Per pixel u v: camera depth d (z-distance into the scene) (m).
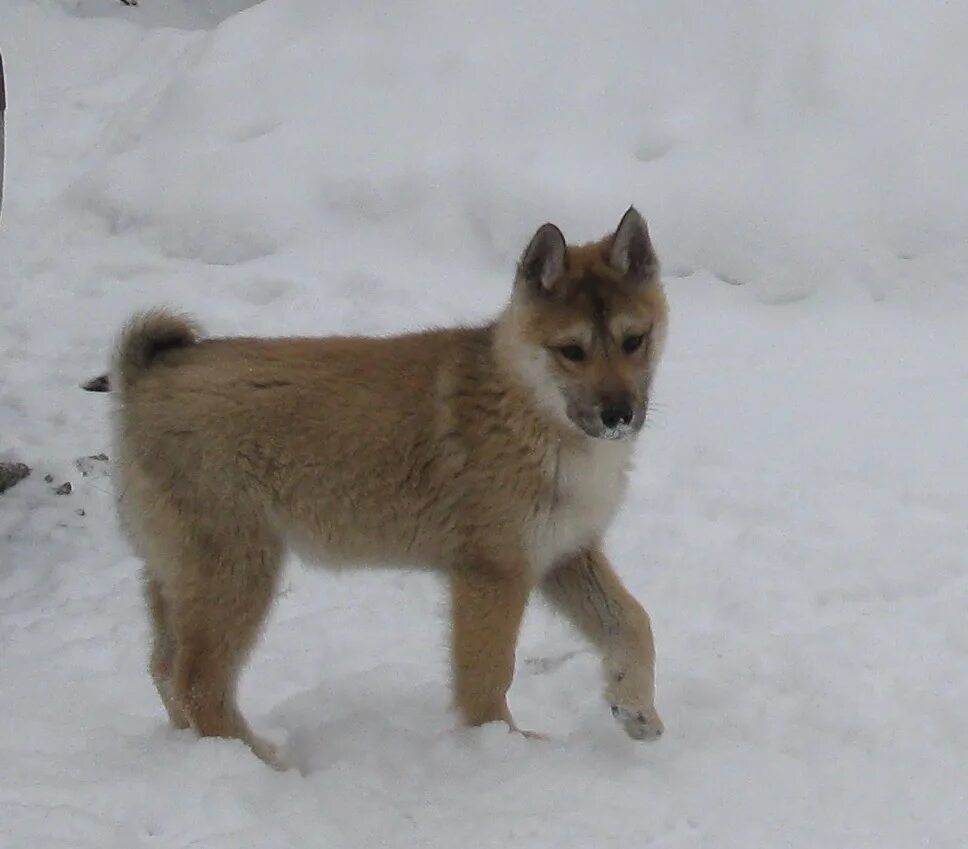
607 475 9.98
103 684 11.18
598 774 9.30
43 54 29.25
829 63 21.69
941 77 21.39
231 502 9.77
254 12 26.41
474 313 19.48
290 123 23.80
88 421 16.73
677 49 22.80
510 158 21.91
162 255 22.28
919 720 9.97
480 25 24.27
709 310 19.75
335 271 21.03
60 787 8.69
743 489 14.64
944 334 18.64
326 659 11.75
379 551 10.17
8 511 14.70
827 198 20.36
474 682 9.86
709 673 10.92
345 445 9.84
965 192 20.03
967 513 13.91
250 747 9.66
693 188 20.83
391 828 8.56
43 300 20.52
